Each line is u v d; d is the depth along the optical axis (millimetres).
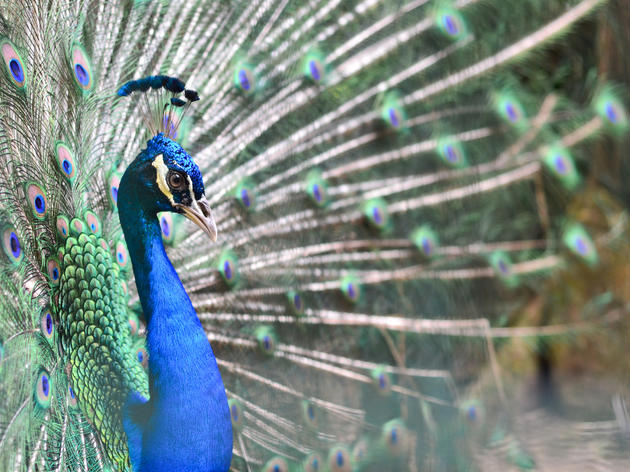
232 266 1564
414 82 1802
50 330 1319
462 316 1864
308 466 1506
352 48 1755
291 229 1669
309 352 1651
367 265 1766
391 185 1800
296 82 1697
